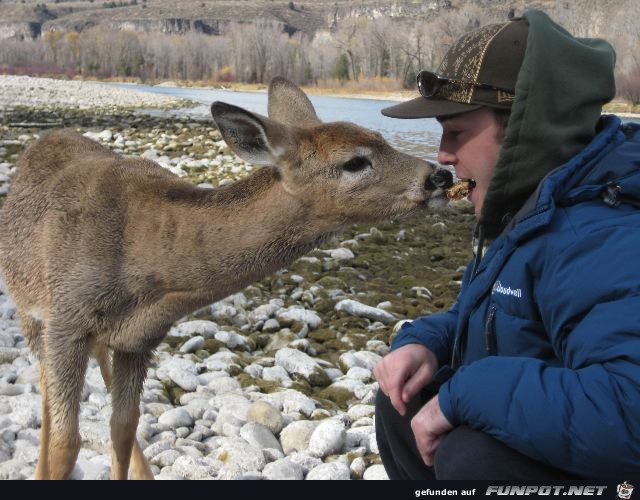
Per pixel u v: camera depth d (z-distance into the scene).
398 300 7.43
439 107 3.21
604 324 2.62
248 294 7.41
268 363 5.87
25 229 4.31
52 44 92.81
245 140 3.98
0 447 4.39
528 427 2.67
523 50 3.07
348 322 6.75
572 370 2.68
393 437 3.52
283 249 4.10
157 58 81.94
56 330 3.96
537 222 2.84
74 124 21.27
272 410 4.82
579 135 2.97
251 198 4.02
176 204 4.02
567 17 43.97
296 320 6.65
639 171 2.81
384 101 40.88
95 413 4.86
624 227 2.73
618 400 2.54
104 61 85.88
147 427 4.65
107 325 3.99
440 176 4.12
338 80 61.44
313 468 4.29
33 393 5.07
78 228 4.02
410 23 66.00
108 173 4.18
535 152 2.97
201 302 4.08
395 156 4.12
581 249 2.74
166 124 21.78
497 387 2.75
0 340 5.91
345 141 4.02
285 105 4.68
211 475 4.19
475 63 3.11
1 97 32.16
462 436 2.87
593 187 2.84
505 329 3.01
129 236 3.99
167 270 3.96
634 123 3.20
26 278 4.29
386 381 3.43
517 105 2.94
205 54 80.69
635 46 35.50
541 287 2.86
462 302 3.27
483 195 3.31
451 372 3.41
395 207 4.13
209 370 5.65
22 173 4.53
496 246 3.09
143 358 4.13
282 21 178.38
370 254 8.90
